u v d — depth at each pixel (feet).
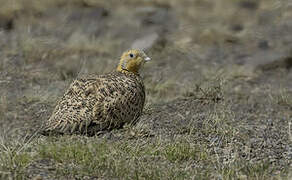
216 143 90.33
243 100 127.65
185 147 84.12
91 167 75.36
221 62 168.35
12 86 131.64
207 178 74.90
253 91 138.51
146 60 96.17
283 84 147.23
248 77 150.92
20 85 132.77
